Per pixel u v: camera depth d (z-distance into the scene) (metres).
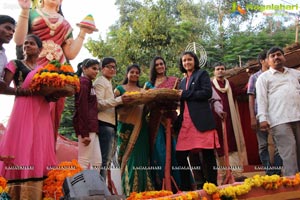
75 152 6.58
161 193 4.75
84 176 3.63
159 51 17.39
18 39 5.51
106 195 3.52
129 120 5.95
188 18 21.83
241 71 8.30
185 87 5.70
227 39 22.81
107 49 17.23
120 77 15.55
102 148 5.59
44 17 5.79
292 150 5.63
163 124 6.13
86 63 5.58
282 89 5.79
